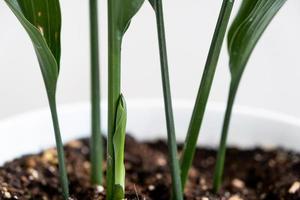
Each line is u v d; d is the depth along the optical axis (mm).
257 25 311
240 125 448
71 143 435
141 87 579
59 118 433
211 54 305
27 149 416
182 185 336
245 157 442
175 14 571
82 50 575
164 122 454
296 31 577
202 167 439
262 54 577
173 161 313
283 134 443
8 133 408
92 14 342
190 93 575
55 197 387
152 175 413
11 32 568
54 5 299
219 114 448
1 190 364
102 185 393
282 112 567
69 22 570
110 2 275
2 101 576
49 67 300
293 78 575
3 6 565
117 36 282
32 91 577
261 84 574
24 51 569
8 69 573
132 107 450
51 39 305
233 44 322
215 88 573
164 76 297
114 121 296
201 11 571
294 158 430
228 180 429
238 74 335
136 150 438
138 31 567
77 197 372
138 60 573
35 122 419
